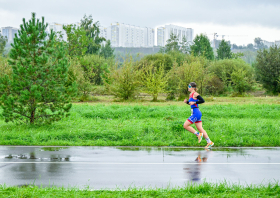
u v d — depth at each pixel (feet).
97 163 22.98
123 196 15.25
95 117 48.11
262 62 107.24
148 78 77.41
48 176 19.39
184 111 52.19
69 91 39.17
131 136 33.60
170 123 39.11
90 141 32.07
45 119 39.01
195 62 88.58
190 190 16.29
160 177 19.35
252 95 104.01
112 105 60.49
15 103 38.17
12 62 37.91
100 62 132.98
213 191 16.17
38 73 38.01
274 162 23.62
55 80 38.58
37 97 36.37
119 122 42.86
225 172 20.65
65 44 129.29
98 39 192.54
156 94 77.41
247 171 20.93
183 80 82.23
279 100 80.94
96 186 17.42
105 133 34.32
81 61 112.88
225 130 36.17
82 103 69.67
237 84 100.89
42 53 37.65
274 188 16.71
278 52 107.24
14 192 15.58
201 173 20.35
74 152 27.04
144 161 23.71
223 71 115.14
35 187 16.42
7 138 32.58
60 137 33.12
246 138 33.09
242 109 58.70
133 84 76.33
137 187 17.06
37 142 31.30
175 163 23.12
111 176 19.51
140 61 132.16
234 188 16.75
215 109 57.00
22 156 25.21
